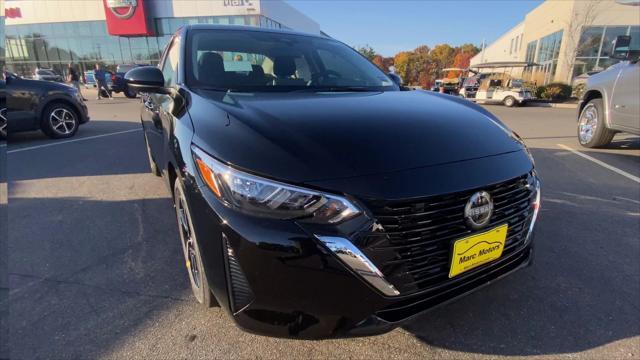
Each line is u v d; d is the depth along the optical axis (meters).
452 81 27.42
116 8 26.70
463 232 1.53
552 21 24.47
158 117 2.66
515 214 1.73
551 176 4.45
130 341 1.80
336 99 2.12
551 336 1.85
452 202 1.49
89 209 3.38
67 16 28.92
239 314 1.46
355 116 1.80
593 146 6.09
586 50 21.12
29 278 2.31
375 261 1.39
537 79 24.97
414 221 1.43
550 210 3.38
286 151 1.45
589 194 3.81
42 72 22.77
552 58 24.31
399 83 3.03
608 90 5.59
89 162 5.04
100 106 13.57
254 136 1.52
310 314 1.40
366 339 1.82
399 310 1.51
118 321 1.93
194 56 2.53
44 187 4.00
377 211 1.38
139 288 2.21
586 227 3.04
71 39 29.52
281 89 2.38
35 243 2.75
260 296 1.40
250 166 1.39
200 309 2.02
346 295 1.39
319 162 1.42
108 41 29.20
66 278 2.31
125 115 10.45
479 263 1.63
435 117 1.93
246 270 1.39
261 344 1.78
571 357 1.73
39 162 5.05
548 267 2.45
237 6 26.30
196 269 1.92
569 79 21.48
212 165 1.47
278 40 2.95
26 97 6.25
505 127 2.12
